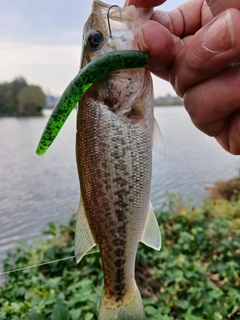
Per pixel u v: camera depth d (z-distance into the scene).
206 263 0.57
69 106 0.17
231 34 0.15
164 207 0.93
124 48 0.20
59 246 0.62
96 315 0.41
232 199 1.09
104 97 0.20
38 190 1.40
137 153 0.20
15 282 0.53
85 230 0.22
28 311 0.43
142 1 0.20
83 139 0.21
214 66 0.16
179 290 0.48
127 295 0.22
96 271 0.54
